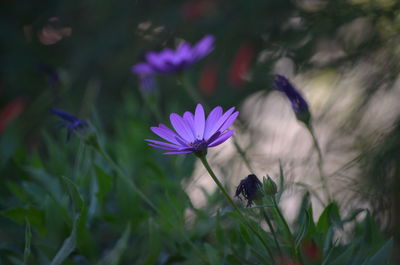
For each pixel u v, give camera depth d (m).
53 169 0.81
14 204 0.81
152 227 0.70
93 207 0.75
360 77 0.85
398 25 0.85
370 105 0.82
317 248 0.64
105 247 0.77
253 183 0.65
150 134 0.88
